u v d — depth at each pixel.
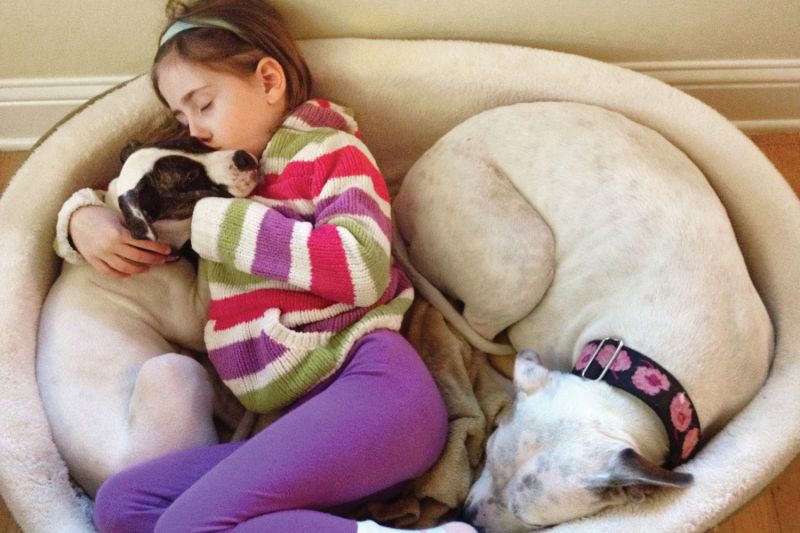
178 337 1.66
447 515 1.55
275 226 1.44
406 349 1.50
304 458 1.33
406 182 1.74
